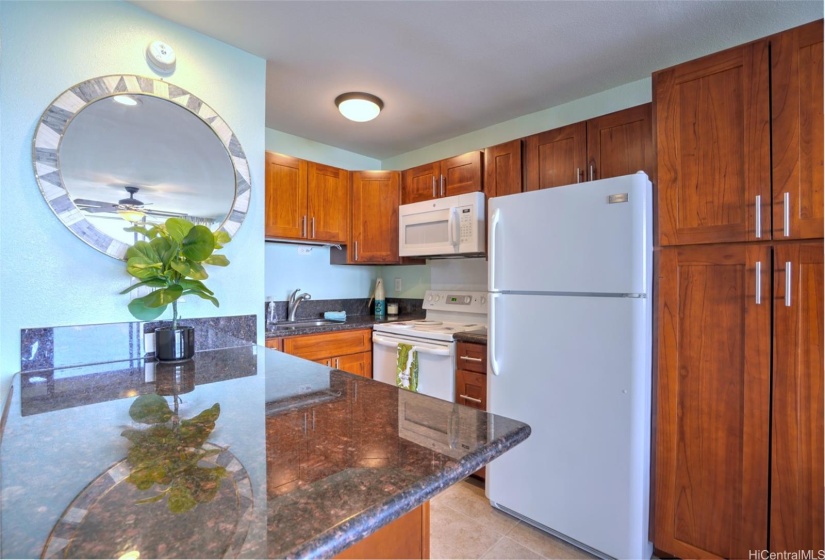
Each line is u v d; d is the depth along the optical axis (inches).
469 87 89.7
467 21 66.3
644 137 77.8
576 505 65.6
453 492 84.7
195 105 66.0
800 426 51.3
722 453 57.2
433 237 107.3
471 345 89.0
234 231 69.7
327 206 113.3
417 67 81.1
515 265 73.2
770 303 53.3
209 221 66.8
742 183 55.2
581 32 69.8
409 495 20.8
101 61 57.0
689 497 60.0
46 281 52.4
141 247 53.4
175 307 56.0
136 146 59.9
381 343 105.9
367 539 30.4
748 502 55.0
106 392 40.9
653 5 62.5
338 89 90.4
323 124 111.3
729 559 56.4
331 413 33.8
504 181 97.1
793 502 51.7
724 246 57.0
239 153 71.1
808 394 50.7
